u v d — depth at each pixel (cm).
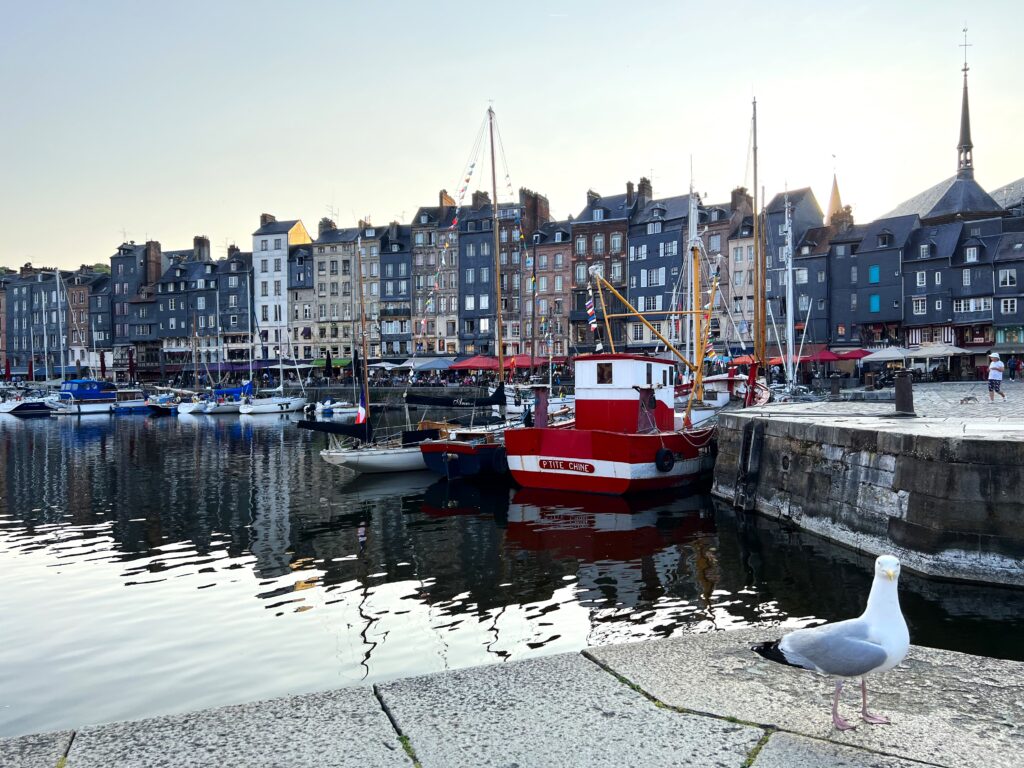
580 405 2111
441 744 368
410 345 8788
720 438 2042
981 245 6000
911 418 1738
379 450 2581
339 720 398
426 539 1608
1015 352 5738
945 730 376
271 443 4069
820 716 392
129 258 10631
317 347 9356
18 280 11806
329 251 9281
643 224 7462
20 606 1159
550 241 8062
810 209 7200
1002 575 1032
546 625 1026
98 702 819
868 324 6506
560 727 383
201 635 1018
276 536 1677
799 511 1557
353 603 1154
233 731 387
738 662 470
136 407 7150
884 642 374
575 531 1633
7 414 6894
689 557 1368
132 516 1941
